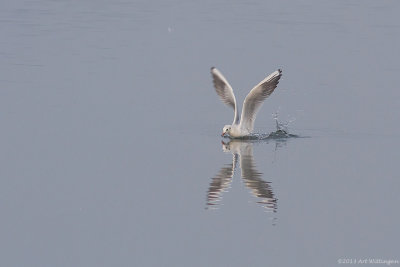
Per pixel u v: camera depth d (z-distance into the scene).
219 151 19.33
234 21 38.59
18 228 14.53
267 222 14.81
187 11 42.22
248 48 31.62
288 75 27.22
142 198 15.99
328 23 37.66
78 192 16.31
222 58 29.77
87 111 22.70
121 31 35.97
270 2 45.59
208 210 15.34
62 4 45.28
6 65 28.75
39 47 32.28
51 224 14.74
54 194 16.20
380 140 20.02
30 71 27.78
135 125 21.50
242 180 17.06
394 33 34.53
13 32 35.94
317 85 25.86
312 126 21.58
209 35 34.66
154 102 23.94
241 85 25.94
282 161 18.44
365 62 28.98
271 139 20.53
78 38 34.34
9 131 20.53
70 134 20.44
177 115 22.66
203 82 26.36
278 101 24.08
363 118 22.11
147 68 28.28
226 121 22.20
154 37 34.38
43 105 23.19
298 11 41.88
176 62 29.23
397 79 26.36
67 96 24.33
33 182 16.88
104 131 20.83
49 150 19.03
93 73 27.47
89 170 17.69
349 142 19.91
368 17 39.34
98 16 40.72
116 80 26.50
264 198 15.97
